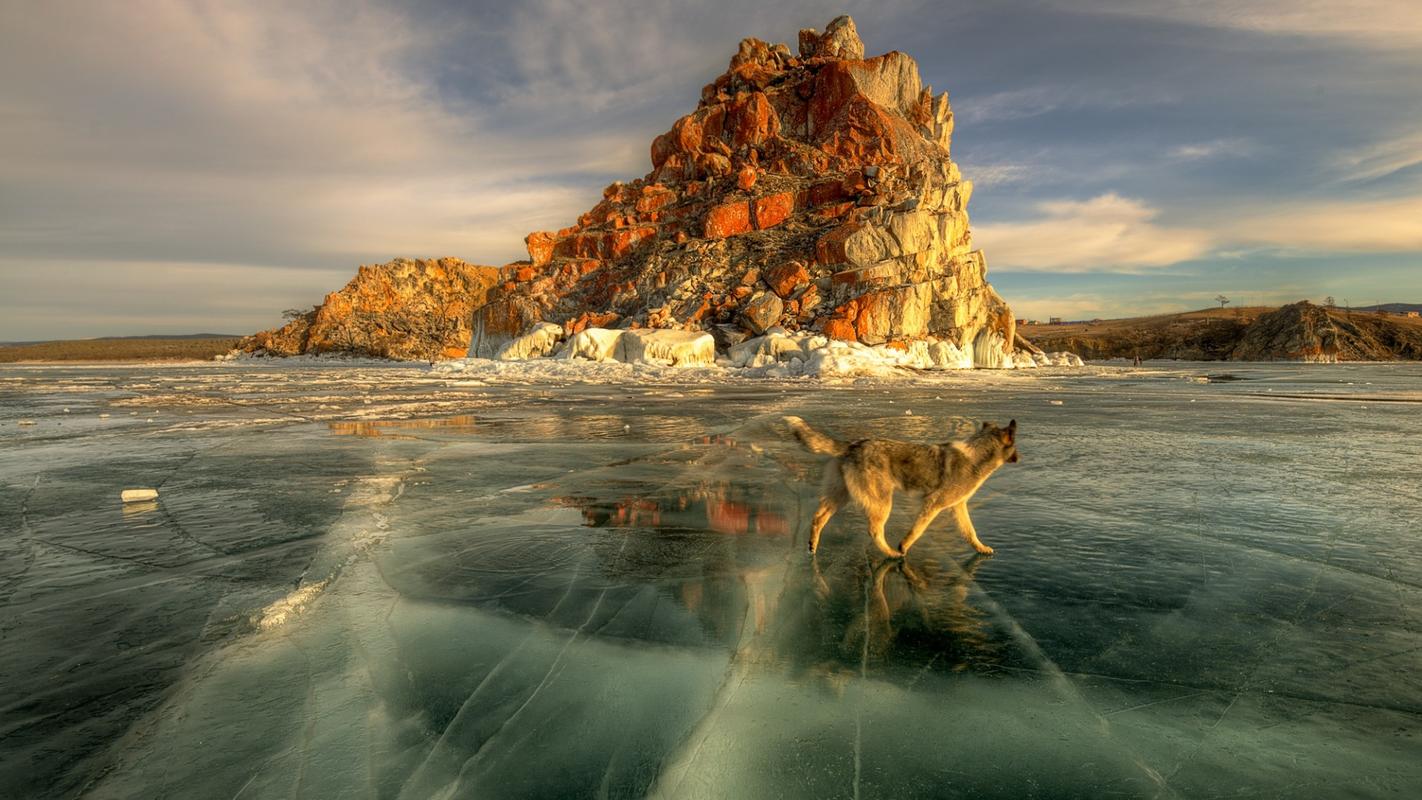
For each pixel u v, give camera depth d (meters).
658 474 8.61
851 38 65.38
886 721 2.88
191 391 27.22
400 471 8.87
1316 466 9.02
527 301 54.16
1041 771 2.52
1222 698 3.02
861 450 5.29
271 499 7.20
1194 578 4.61
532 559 5.12
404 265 114.06
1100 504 6.87
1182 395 23.80
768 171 56.06
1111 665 3.35
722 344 43.06
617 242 55.88
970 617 3.97
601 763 2.58
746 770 2.54
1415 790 2.35
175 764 2.52
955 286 43.97
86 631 3.75
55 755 2.56
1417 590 4.34
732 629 3.83
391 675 3.29
